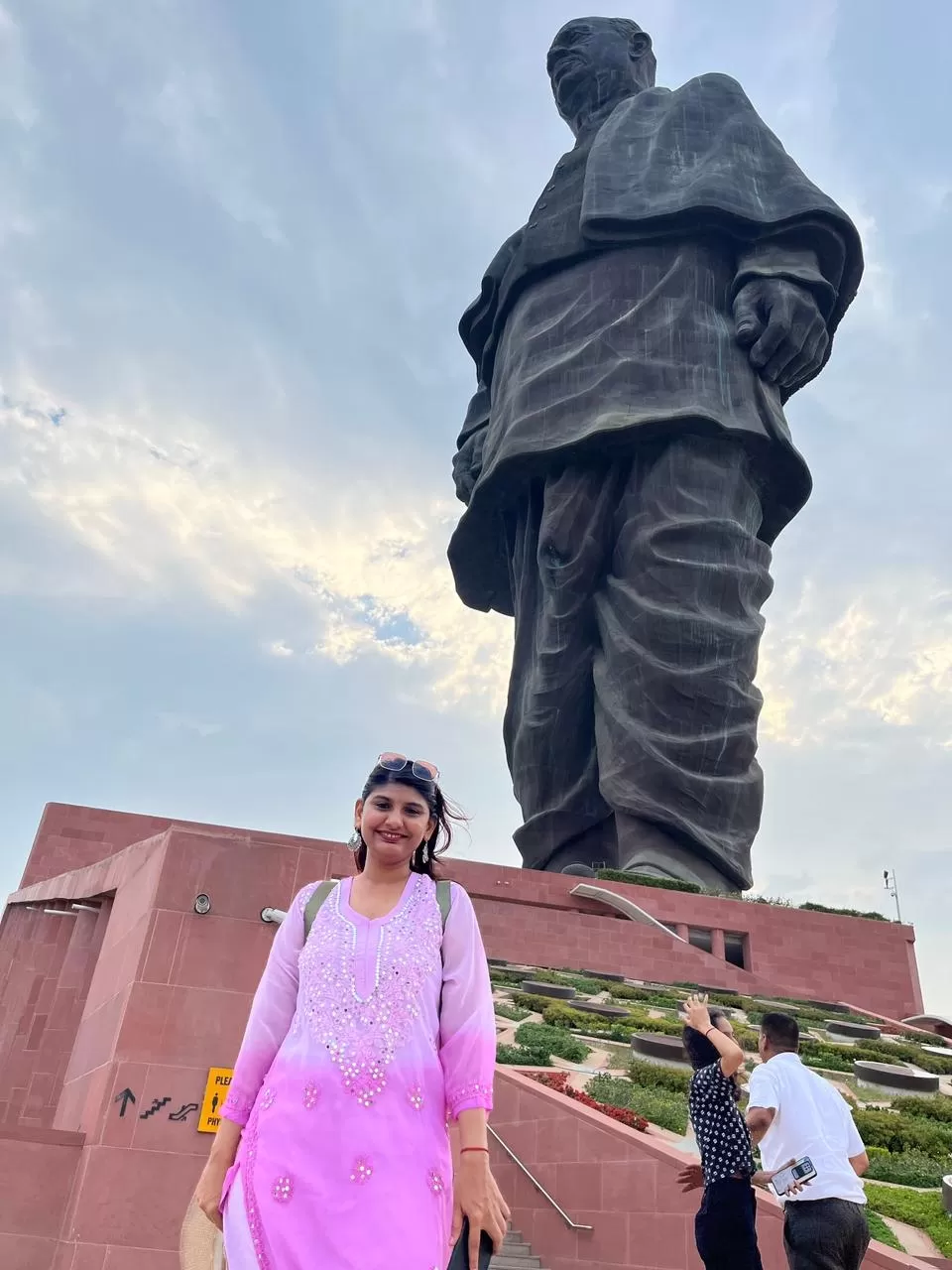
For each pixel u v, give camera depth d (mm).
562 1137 13969
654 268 50281
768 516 51219
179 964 14016
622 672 46188
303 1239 2922
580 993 27172
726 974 32781
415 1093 3160
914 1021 36219
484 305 57000
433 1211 3033
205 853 14695
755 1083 6695
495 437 51750
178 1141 13062
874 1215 12406
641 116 54844
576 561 48406
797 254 49781
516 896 35750
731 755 44500
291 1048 3266
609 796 45062
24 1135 13008
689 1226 11484
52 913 23750
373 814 3738
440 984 3443
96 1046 15211
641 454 48250
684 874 42562
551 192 55000
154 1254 12391
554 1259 13102
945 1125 17359
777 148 52344
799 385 51406
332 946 3439
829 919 38938
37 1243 12516
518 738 50438
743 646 45781
